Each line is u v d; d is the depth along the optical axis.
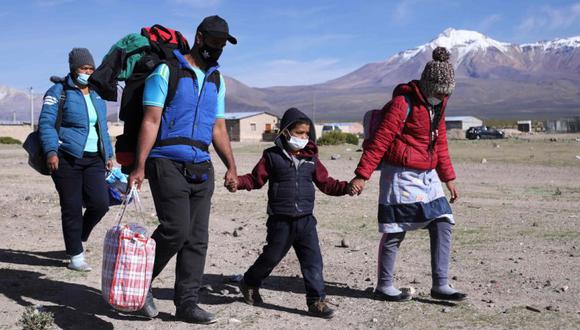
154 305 5.68
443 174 6.27
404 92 5.98
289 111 5.77
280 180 5.75
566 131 116.56
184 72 5.32
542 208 13.00
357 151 39.38
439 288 6.14
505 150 39.50
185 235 5.39
